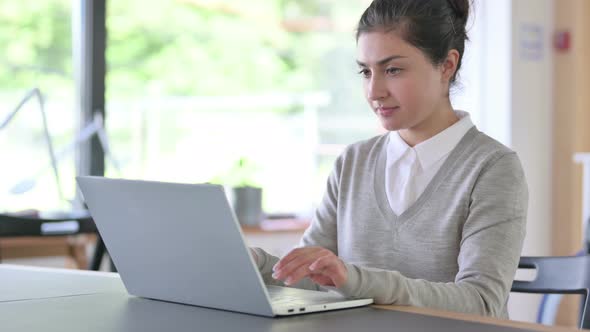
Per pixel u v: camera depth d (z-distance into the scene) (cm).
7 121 294
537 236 430
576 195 429
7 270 162
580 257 145
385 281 119
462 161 156
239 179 416
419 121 154
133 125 390
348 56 466
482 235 144
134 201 118
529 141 425
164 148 403
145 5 409
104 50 369
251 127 432
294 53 470
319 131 448
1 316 112
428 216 156
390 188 163
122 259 127
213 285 115
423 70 150
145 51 407
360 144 175
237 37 460
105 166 368
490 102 423
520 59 419
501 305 136
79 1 363
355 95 463
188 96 428
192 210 110
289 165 436
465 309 128
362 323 105
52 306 120
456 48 158
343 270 116
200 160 413
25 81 354
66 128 358
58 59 360
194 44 437
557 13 432
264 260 144
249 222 383
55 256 331
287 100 444
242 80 457
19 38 356
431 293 125
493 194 148
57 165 326
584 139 433
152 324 106
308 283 154
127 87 393
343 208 172
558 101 432
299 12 473
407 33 147
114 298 128
